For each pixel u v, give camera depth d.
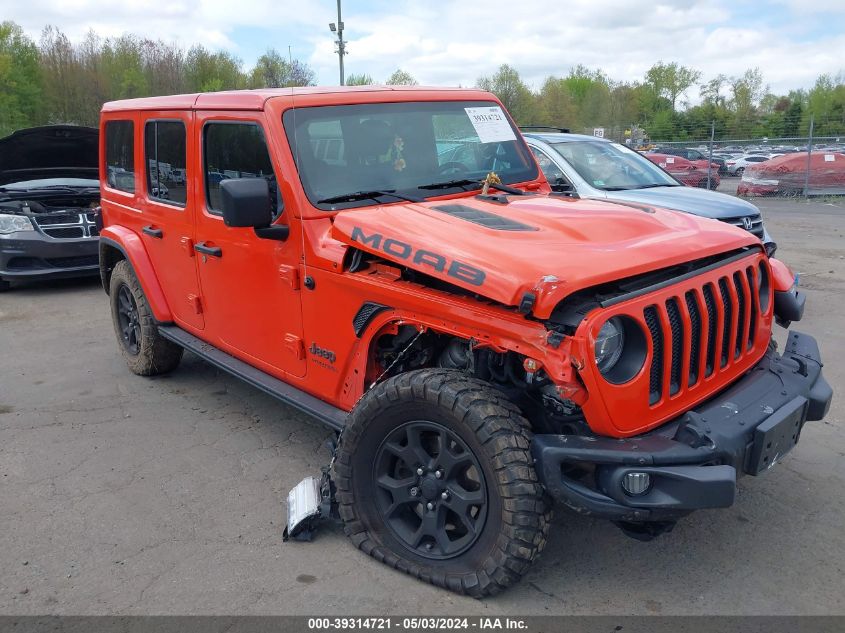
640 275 2.98
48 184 9.41
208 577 3.21
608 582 3.13
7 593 3.12
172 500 3.89
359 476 3.21
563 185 5.29
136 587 3.15
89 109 43.50
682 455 2.68
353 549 3.41
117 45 45.25
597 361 2.73
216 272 4.33
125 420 4.96
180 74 46.97
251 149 3.86
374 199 3.72
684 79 71.19
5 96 40.53
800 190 18.55
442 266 2.91
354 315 3.35
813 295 7.97
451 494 2.96
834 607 2.96
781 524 3.54
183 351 5.95
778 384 3.27
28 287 9.29
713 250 3.19
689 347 2.95
